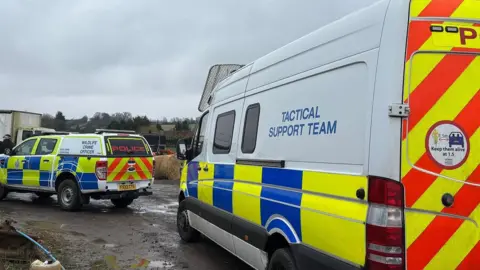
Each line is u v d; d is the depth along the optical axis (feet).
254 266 14.70
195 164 21.66
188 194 22.53
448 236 8.84
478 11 9.24
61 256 19.57
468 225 8.93
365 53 9.68
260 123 14.61
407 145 8.77
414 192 8.75
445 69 9.02
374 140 9.04
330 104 10.73
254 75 15.78
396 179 8.71
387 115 8.86
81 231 26.00
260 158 14.29
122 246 22.50
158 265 19.20
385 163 8.78
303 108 11.95
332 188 10.26
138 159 34.60
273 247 13.53
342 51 10.50
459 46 9.09
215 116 19.71
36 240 18.39
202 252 21.54
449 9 9.16
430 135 8.87
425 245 8.75
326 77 11.03
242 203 15.33
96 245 22.48
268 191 13.43
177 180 60.80
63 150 34.45
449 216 8.86
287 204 12.14
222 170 17.76
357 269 9.17
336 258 9.90
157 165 62.13
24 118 81.30
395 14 9.11
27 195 43.73
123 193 33.32
